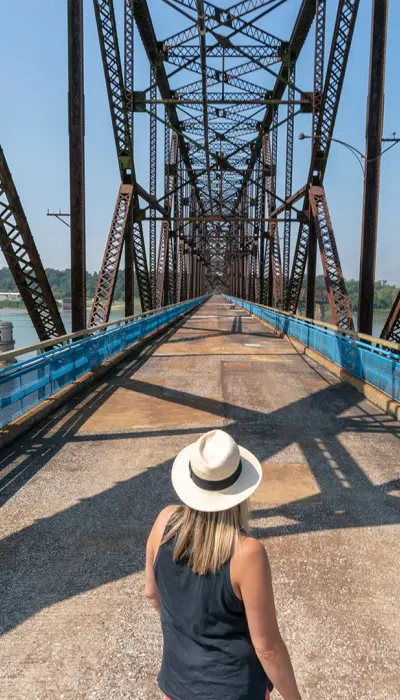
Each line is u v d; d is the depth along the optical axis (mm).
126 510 4773
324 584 3576
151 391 10055
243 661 1381
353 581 3619
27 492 5176
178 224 43125
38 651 2914
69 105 11516
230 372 12391
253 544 1385
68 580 3643
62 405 8805
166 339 20188
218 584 1368
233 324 29250
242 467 1512
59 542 4184
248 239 54875
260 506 4859
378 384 9281
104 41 17375
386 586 3566
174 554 1419
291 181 26422
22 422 7082
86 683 2668
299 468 5855
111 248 18094
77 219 11727
